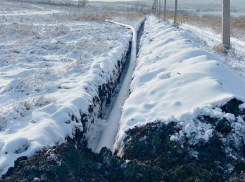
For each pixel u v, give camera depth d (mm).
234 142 5191
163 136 5441
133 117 6113
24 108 6535
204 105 5727
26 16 31875
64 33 19547
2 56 11797
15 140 4816
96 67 9930
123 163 4812
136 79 8594
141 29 30875
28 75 9406
